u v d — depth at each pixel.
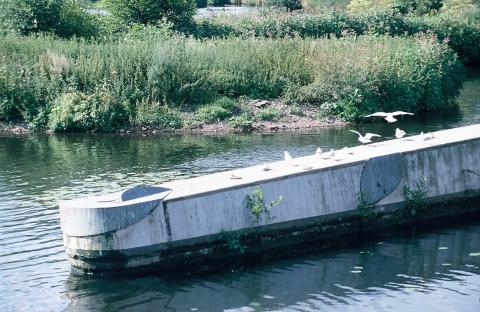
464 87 40.72
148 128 29.64
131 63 31.69
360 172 17.73
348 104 31.28
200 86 31.83
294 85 32.53
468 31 50.44
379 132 28.94
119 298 14.48
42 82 30.92
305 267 15.99
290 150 25.86
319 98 32.09
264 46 34.62
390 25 46.19
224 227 16.11
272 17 43.50
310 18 43.91
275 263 16.27
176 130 29.53
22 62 31.94
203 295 14.60
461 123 30.44
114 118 29.83
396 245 17.23
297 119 30.80
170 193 15.95
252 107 31.42
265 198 16.59
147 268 15.54
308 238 17.16
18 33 36.06
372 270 15.77
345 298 14.39
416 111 33.12
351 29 44.19
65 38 36.12
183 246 15.70
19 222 18.59
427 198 18.56
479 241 17.38
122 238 15.21
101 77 31.41
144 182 21.97
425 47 35.19
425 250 16.86
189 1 41.28
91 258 15.30
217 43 35.75
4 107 30.38
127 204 15.23
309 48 34.91
